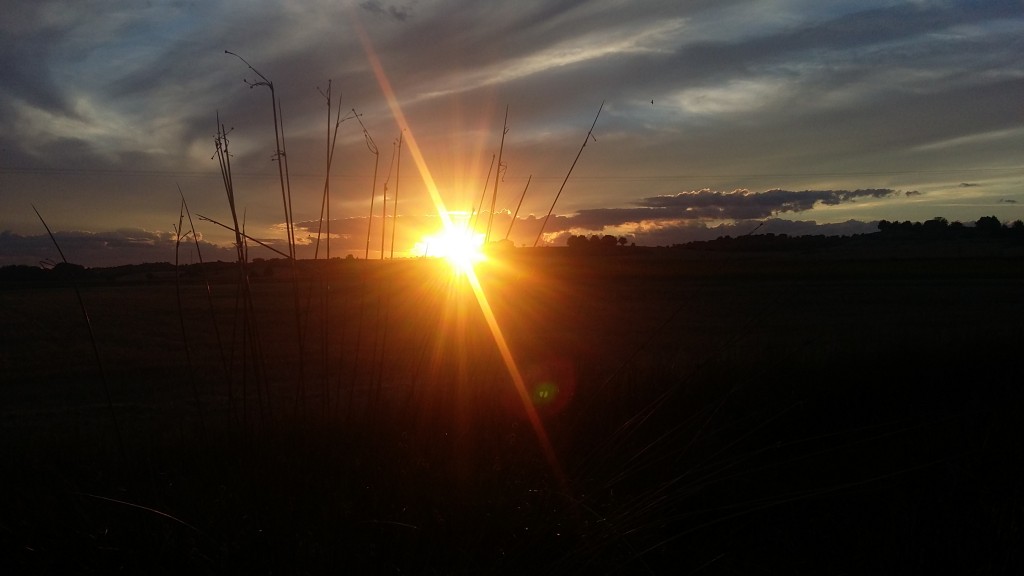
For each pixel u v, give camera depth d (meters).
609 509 3.27
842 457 4.66
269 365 13.53
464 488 3.54
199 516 2.94
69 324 25.45
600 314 28.53
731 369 6.82
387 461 3.80
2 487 3.40
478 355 5.37
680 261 60.38
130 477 3.40
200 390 12.20
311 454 3.87
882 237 98.25
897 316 26.48
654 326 23.61
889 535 3.53
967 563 3.28
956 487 4.04
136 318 27.78
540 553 2.88
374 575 2.66
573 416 4.91
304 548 2.74
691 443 3.95
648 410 4.79
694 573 3.17
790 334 18.97
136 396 12.41
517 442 4.41
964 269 56.75
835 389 6.75
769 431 5.45
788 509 3.85
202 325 25.22
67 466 3.94
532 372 8.88
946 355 8.65
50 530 2.81
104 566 2.58
